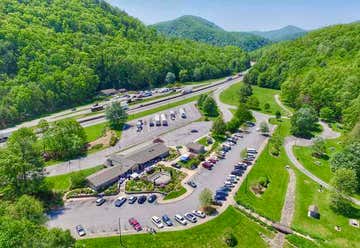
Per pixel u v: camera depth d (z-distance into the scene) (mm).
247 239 70688
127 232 70812
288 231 72688
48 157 108062
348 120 137375
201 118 157500
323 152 115812
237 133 136375
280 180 97125
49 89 174125
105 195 85812
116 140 125562
